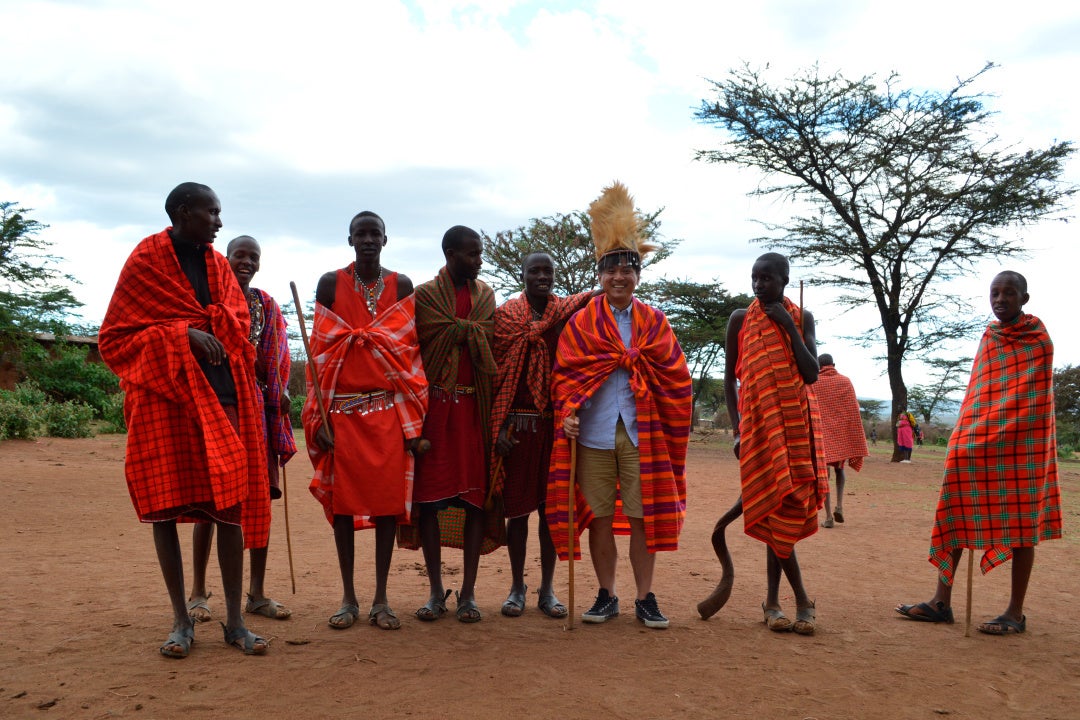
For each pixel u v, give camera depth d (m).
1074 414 49.47
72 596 5.30
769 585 5.08
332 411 4.89
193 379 4.03
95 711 3.33
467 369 5.11
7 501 9.70
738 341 5.43
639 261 5.27
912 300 28.75
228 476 4.05
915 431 38.19
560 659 4.24
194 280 4.26
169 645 4.04
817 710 3.60
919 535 9.26
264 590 5.71
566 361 5.13
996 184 26.95
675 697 3.71
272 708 3.44
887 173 27.48
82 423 22.03
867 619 5.31
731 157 29.78
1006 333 5.30
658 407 5.18
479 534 5.15
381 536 4.88
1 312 25.83
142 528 8.34
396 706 3.50
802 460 4.93
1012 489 5.09
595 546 5.18
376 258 5.02
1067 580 6.77
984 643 4.79
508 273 29.50
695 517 10.56
